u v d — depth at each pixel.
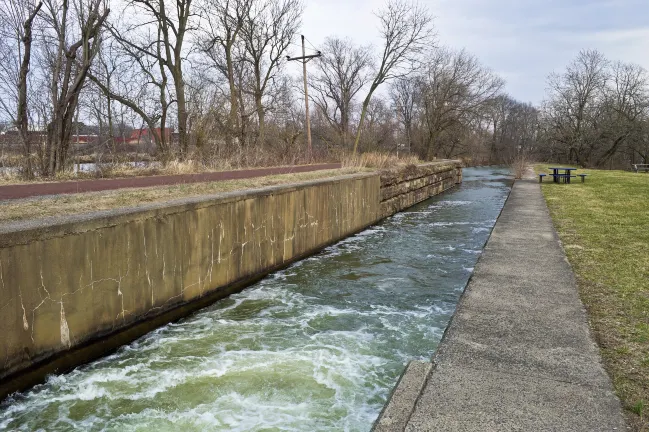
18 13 12.10
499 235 9.28
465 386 3.30
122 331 5.73
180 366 5.03
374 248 11.50
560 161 65.44
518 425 2.80
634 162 56.22
